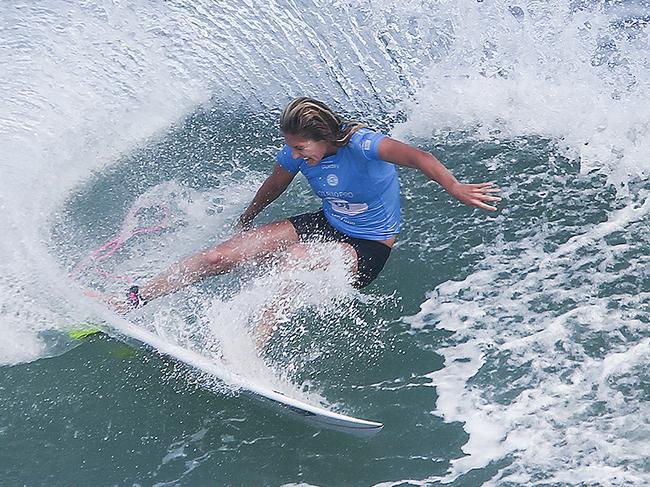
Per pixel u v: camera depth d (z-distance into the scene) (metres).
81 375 19.34
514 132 26.55
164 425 18.33
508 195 24.06
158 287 19.44
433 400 18.38
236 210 23.64
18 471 17.45
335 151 18.64
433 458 17.20
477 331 19.91
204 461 17.56
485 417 17.86
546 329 19.70
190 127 27.12
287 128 18.09
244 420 18.42
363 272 19.53
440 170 17.62
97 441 18.03
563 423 17.45
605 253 21.73
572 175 24.58
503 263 21.75
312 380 18.83
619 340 19.19
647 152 25.02
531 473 16.56
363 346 19.66
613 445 16.86
